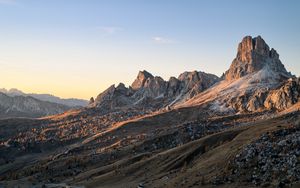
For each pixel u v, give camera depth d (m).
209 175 141.50
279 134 155.12
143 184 166.50
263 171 126.44
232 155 149.12
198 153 195.62
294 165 121.38
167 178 163.75
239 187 120.44
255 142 151.38
